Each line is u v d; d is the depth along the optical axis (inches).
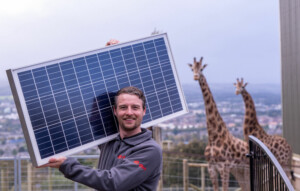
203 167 247.4
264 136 241.6
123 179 72.6
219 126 236.4
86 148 79.7
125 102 77.4
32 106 75.7
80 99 80.7
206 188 272.2
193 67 240.4
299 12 226.2
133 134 79.7
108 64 86.0
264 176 108.0
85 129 80.1
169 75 92.2
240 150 235.9
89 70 83.4
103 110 82.8
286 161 233.5
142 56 90.0
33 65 77.4
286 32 235.9
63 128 77.9
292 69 232.4
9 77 74.7
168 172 277.6
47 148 75.7
